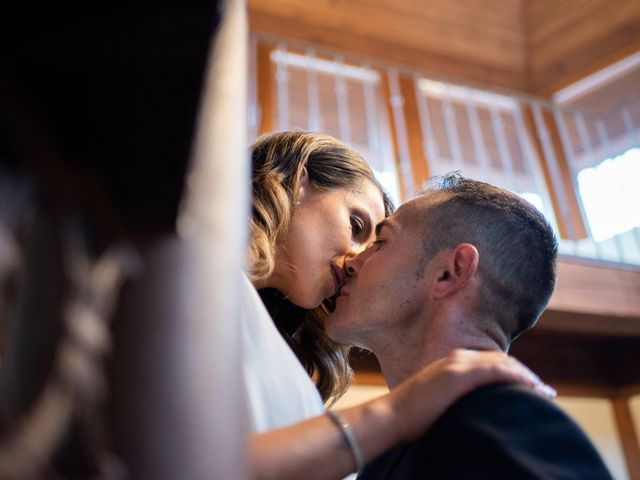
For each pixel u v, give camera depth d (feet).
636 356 13.44
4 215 1.12
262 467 2.28
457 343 3.32
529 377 2.69
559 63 17.87
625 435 13.67
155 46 1.19
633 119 17.66
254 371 2.95
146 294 1.25
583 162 17.72
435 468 2.42
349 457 2.43
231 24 1.72
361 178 4.81
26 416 1.00
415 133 15.58
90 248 1.20
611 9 16.89
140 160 1.29
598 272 11.54
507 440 2.34
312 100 14.20
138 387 1.19
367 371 11.05
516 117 17.43
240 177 1.54
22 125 1.15
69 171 1.21
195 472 1.19
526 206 3.73
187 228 1.34
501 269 3.46
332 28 16.57
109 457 1.13
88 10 1.13
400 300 3.53
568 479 2.22
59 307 1.15
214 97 1.52
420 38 17.48
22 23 1.15
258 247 4.03
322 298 4.48
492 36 18.08
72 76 1.22
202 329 1.30
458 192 3.76
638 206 15.87
